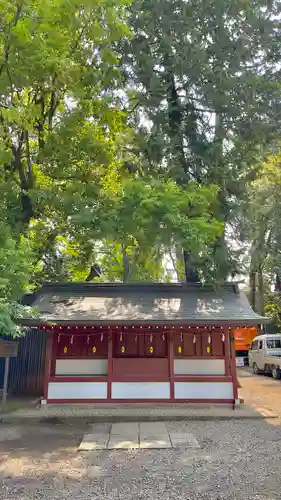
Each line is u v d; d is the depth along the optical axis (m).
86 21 8.82
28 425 9.77
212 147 14.34
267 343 20.17
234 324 11.27
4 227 8.35
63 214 10.77
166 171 14.40
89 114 10.80
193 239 9.30
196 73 14.45
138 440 8.12
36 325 11.27
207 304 12.59
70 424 9.86
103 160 10.78
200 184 12.68
